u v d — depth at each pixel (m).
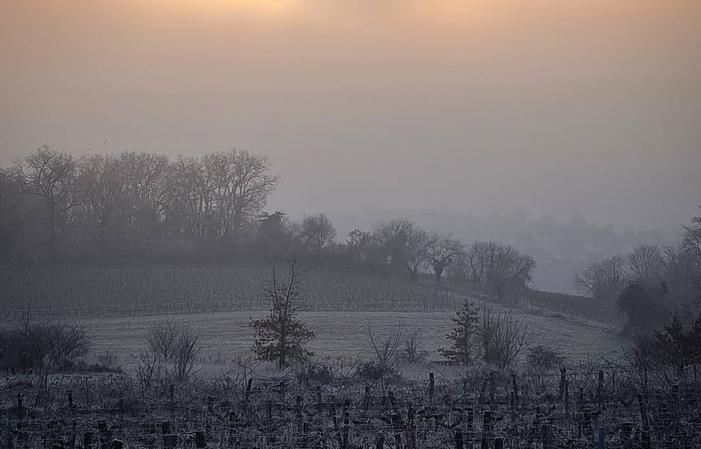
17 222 158.50
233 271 159.50
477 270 182.25
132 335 95.81
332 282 154.75
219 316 115.75
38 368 55.97
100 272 151.88
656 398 37.81
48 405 39.25
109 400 40.75
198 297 132.75
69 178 175.12
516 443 30.23
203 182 194.62
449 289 158.50
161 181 196.38
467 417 34.25
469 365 61.44
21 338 60.47
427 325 108.88
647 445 29.70
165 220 194.38
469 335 68.81
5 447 29.84
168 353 66.44
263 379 47.12
